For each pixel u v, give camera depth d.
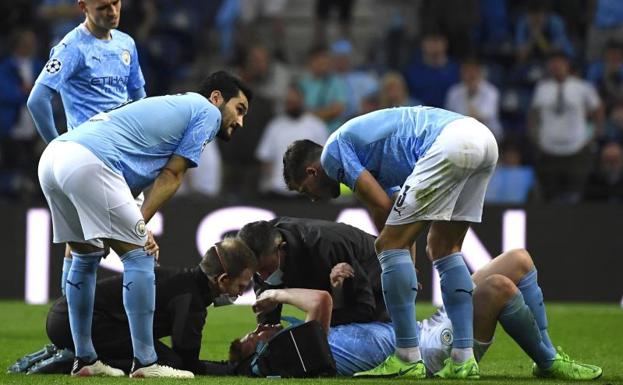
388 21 61.66
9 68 48.84
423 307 40.62
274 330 22.31
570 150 48.09
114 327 22.12
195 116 21.98
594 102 48.88
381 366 21.69
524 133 51.88
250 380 20.73
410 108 22.19
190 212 43.72
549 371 22.33
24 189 46.94
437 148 21.22
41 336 31.50
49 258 43.28
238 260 21.47
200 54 58.03
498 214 43.91
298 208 43.94
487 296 22.03
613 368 24.94
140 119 21.56
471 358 21.66
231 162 48.69
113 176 21.08
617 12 57.31
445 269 21.86
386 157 21.81
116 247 21.17
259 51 52.53
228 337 31.52
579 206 44.00
